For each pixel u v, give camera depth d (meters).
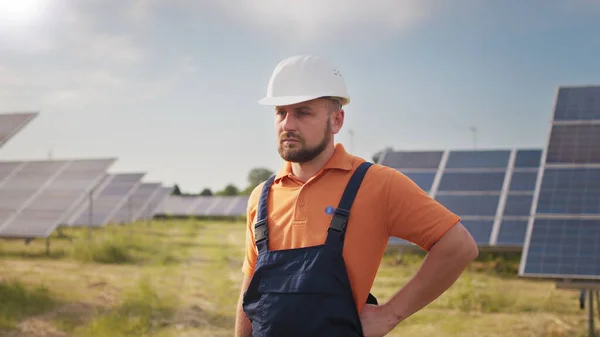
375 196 2.59
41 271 12.50
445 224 2.56
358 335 2.51
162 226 31.91
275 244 2.66
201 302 9.88
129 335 7.76
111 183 29.03
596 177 10.45
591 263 8.73
